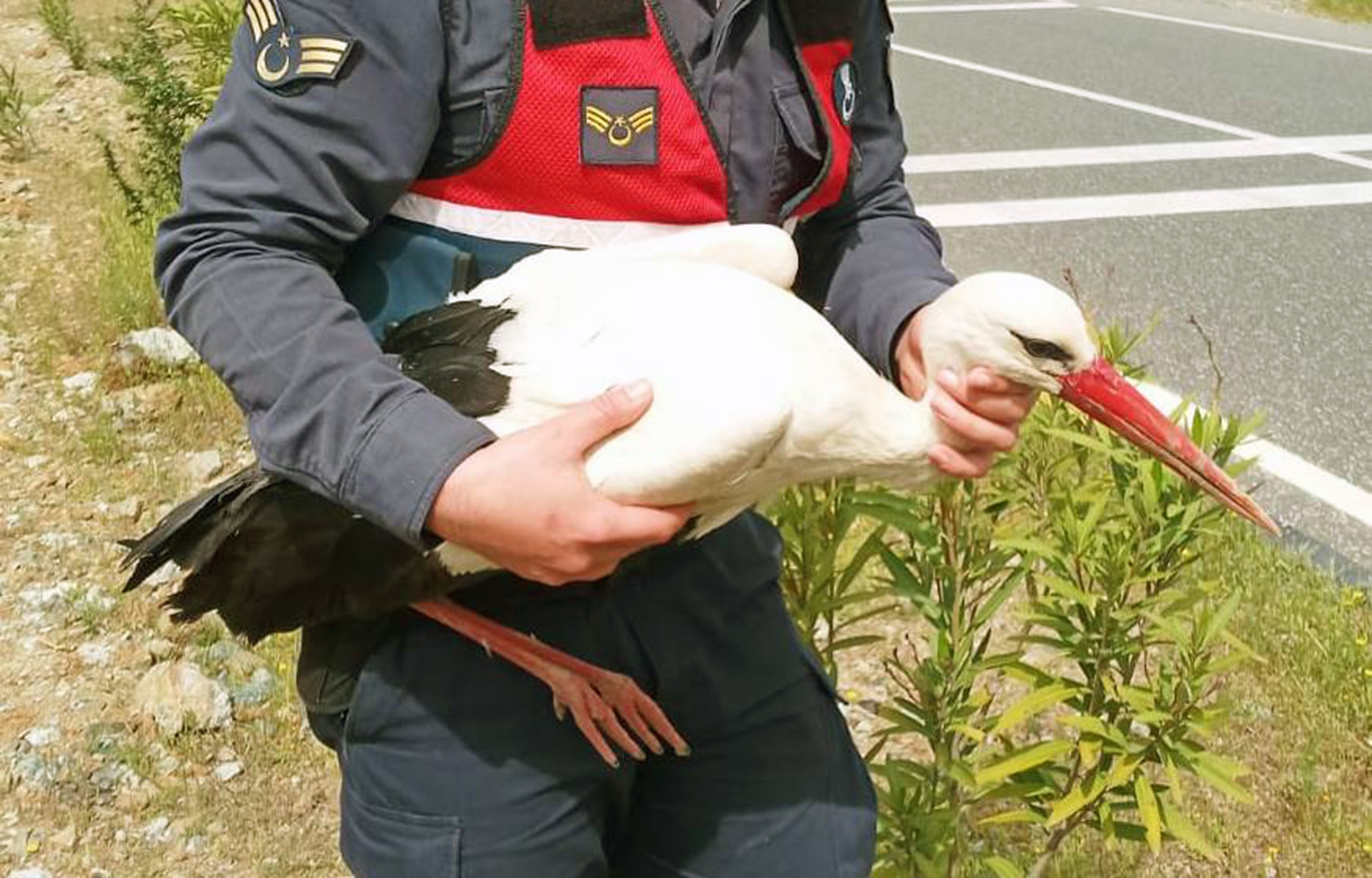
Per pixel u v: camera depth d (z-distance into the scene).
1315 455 4.78
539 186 1.76
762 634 2.05
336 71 1.61
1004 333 1.75
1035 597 3.09
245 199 1.64
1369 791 3.21
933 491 2.56
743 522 2.05
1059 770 2.74
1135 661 2.65
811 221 2.18
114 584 3.86
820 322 1.75
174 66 6.14
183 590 1.94
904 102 9.17
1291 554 3.97
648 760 2.05
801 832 2.08
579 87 1.71
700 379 1.63
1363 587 3.89
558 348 1.73
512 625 1.88
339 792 3.22
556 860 1.95
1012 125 8.65
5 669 3.55
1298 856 3.05
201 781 3.29
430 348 1.78
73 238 5.81
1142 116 8.91
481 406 1.72
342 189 1.66
